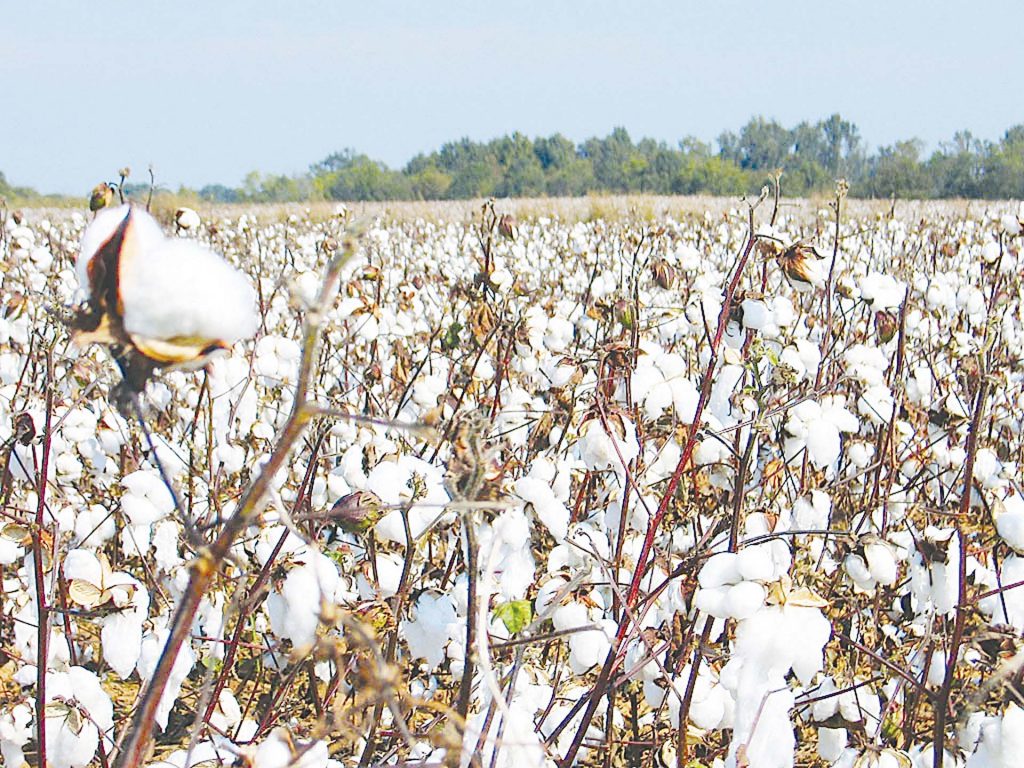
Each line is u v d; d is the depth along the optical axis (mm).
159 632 4742
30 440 6012
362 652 4160
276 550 4324
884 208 35781
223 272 2062
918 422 8656
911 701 6168
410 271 15906
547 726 5254
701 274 10312
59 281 10758
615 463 5395
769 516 5605
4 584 6758
